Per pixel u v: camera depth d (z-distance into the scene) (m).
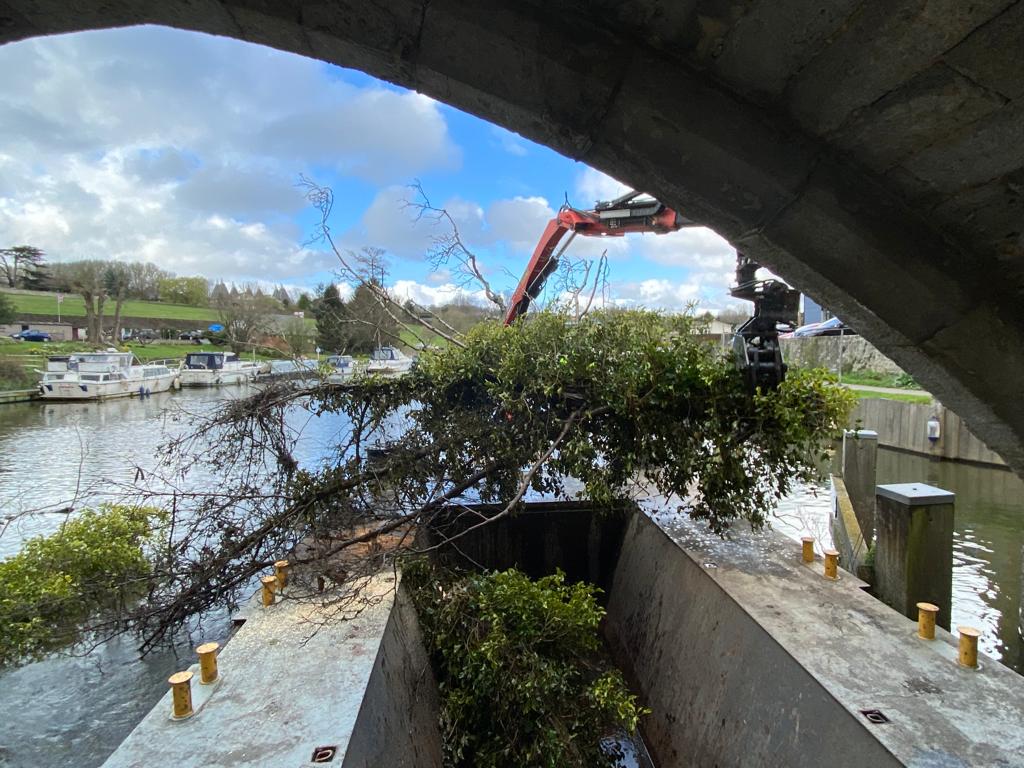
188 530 4.24
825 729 2.38
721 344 4.18
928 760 2.01
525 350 4.14
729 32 1.31
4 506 6.75
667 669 3.89
